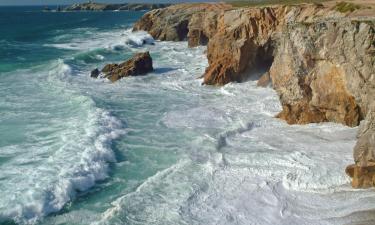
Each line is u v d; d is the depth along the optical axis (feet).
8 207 56.90
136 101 113.60
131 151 77.30
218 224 53.52
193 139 82.48
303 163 68.69
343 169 65.41
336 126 85.20
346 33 78.54
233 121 93.56
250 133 85.92
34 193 59.88
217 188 62.39
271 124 90.89
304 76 87.81
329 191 60.08
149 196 60.29
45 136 83.92
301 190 61.00
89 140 79.97
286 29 92.99
